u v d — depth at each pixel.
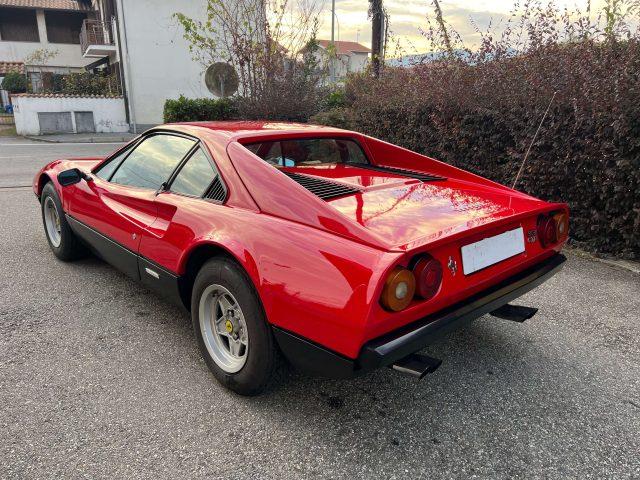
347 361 2.00
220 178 2.70
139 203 3.13
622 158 4.60
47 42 33.69
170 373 2.78
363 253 2.00
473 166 6.45
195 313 2.71
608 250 5.06
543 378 2.84
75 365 2.84
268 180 2.48
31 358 2.90
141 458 2.13
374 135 8.27
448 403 2.59
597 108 4.76
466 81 6.45
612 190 4.86
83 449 2.18
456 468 2.13
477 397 2.64
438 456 2.20
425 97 7.01
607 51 4.97
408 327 2.06
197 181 2.85
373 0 11.38
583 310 3.76
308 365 2.17
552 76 5.25
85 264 4.47
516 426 2.42
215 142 2.86
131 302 3.70
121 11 21.70
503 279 2.55
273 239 2.24
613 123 4.52
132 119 22.77
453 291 2.20
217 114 15.33
